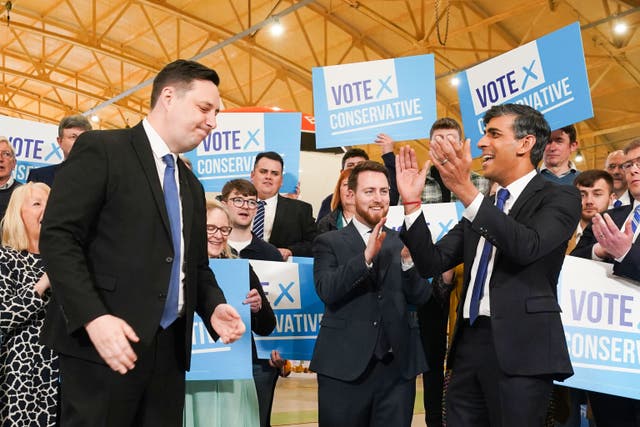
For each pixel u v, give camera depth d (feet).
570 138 14.05
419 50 46.16
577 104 11.36
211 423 10.35
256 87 59.93
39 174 16.06
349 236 10.51
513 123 8.17
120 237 6.60
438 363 13.11
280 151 15.57
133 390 6.58
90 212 6.48
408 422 9.76
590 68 45.62
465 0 42.37
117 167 6.65
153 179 6.82
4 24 56.65
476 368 8.08
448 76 49.37
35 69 68.90
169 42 56.85
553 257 7.98
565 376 7.87
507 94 12.28
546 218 7.72
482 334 8.06
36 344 9.78
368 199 10.37
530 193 8.09
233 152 15.44
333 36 50.03
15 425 9.54
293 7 43.39
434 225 12.61
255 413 10.87
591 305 9.83
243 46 54.70
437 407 13.02
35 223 10.20
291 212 16.03
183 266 7.02
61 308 6.56
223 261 10.55
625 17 39.45
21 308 9.37
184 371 7.11
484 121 8.52
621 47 42.06
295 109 59.62
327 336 9.96
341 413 9.72
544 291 7.84
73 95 75.56
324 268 10.23
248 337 10.34
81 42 54.60
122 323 6.08
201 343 10.14
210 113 7.09
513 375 7.63
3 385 9.67
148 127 7.06
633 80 45.27
